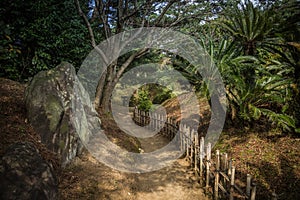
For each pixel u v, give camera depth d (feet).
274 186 11.22
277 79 15.01
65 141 12.01
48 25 22.24
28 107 12.50
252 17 15.85
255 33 15.94
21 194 7.25
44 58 22.75
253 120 16.63
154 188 13.55
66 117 12.54
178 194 12.96
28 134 11.20
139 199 12.09
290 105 14.57
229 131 17.60
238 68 16.60
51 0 24.08
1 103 13.17
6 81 19.15
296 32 14.21
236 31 16.96
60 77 13.57
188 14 28.43
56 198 8.53
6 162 7.80
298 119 14.24
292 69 14.92
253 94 15.21
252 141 15.34
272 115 14.56
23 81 22.22
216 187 11.54
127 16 25.58
